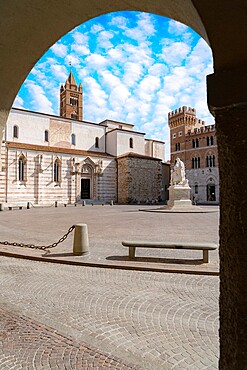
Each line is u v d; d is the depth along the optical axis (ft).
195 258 27.12
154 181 185.68
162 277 21.76
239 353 5.01
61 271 23.72
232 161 5.26
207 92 5.43
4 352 11.31
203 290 18.76
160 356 11.03
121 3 10.01
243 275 5.05
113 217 73.77
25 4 10.34
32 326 13.62
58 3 10.43
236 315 5.12
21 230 49.03
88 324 13.82
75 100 241.35
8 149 139.44
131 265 24.20
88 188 171.53
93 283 20.36
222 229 5.60
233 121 5.24
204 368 10.27
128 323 13.92
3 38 11.53
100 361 10.67
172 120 213.05
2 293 18.38
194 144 194.90
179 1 6.98
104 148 192.85
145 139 219.41
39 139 162.40
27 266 25.43
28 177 145.69
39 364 10.47
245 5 4.79
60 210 108.78
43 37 12.21
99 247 32.71
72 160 162.09
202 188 186.50
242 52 5.10
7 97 13.98
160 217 72.02
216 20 5.07
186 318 14.52
